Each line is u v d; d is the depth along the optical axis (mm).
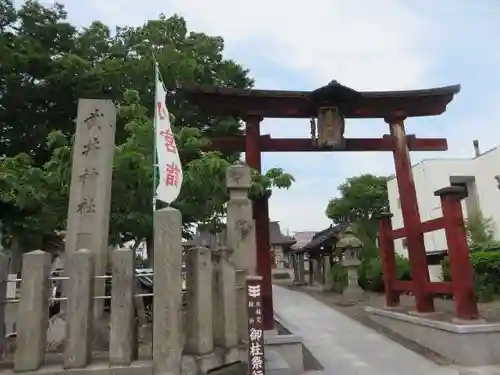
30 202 10281
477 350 9789
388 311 13539
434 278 22922
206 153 10258
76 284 5492
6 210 13086
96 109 7934
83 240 7387
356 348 11414
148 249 11891
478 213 22484
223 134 15164
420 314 11953
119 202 9875
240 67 17438
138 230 10719
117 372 5254
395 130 12953
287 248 42844
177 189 7234
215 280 6895
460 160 25250
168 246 5645
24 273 5445
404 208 12664
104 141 7824
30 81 14953
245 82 17391
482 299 15508
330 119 12391
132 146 9219
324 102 12383
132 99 10445
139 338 6531
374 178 37219
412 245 12406
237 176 8195
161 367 5297
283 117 12633
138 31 16125
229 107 12164
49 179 9844
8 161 10547
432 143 13680
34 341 5277
